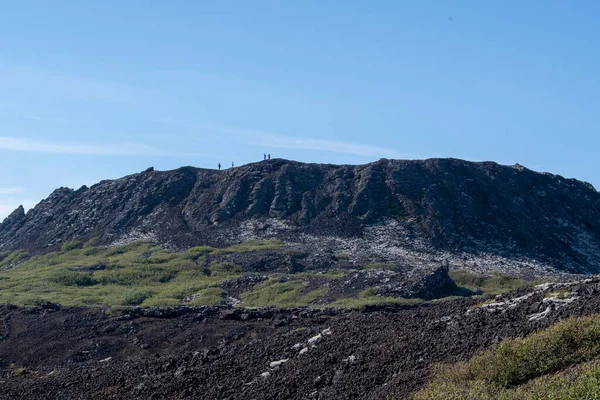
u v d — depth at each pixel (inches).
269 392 939.3
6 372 1654.8
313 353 1039.6
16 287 2682.1
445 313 1072.8
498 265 2970.0
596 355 724.0
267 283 2583.7
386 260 2920.8
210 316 2022.6
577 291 926.4
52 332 1973.4
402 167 3875.5
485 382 741.3
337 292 2338.8
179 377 1110.4
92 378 1267.2
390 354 925.8
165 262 3061.0
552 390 660.1
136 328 1969.7
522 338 813.2
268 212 3649.1
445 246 3216.0
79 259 3314.5
